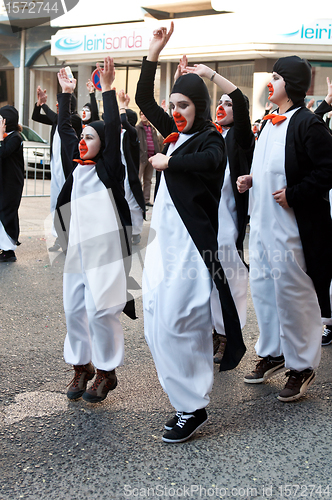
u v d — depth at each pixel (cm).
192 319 288
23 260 695
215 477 265
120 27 1798
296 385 348
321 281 339
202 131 299
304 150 328
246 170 420
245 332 469
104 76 327
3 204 677
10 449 284
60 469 268
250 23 1525
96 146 328
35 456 279
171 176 295
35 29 2286
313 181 320
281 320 339
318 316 346
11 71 2408
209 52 1605
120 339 331
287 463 277
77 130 693
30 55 2328
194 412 298
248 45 1534
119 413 326
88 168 329
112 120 323
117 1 1845
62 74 407
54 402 337
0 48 2369
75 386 341
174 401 294
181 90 296
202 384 294
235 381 377
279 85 338
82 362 337
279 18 1502
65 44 1920
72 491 251
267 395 356
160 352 293
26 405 331
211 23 1586
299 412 333
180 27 1642
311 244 333
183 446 291
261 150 347
